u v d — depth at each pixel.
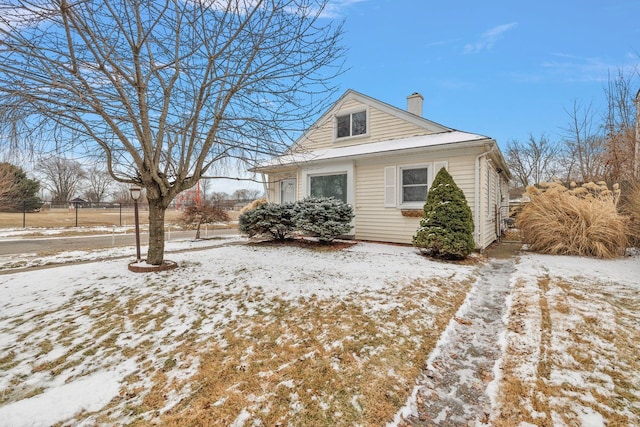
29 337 3.00
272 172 11.02
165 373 2.39
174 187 5.33
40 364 2.54
